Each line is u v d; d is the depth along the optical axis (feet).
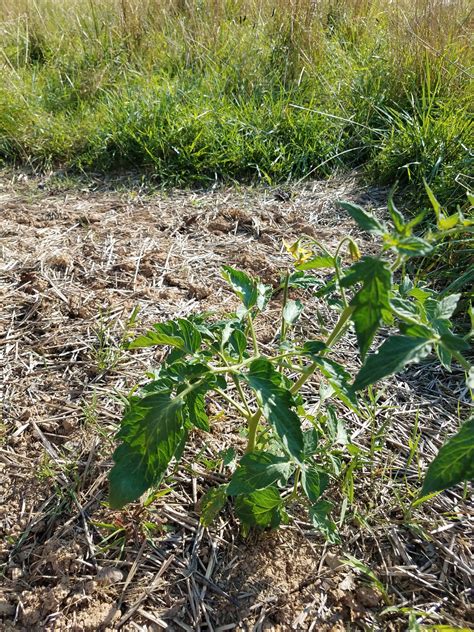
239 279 5.74
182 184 13.16
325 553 5.67
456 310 8.89
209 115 14.32
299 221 11.41
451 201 11.05
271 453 5.50
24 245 10.48
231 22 18.21
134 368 7.72
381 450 6.73
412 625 4.87
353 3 18.58
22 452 6.64
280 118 14.19
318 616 5.24
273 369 4.71
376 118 14.21
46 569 5.60
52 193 12.97
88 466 6.40
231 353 5.57
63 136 14.53
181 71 16.76
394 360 4.01
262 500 5.20
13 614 5.30
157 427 4.58
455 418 7.30
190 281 9.57
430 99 13.05
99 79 16.70
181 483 6.27
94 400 7.02
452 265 9.76
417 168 12.11
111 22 19.06
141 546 5.70
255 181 13.16
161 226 11.28
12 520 6.00
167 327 5.41
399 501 6.05
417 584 5.52
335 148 13.58
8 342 8.19
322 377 7.67
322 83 15.61
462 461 4.21
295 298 9.29
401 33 15.06
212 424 6.87
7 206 12.18
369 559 5.68
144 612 5.24
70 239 10.76
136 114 14.37
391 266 4.40
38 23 20.06
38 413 7.10
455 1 15.10
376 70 15.10
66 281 9.48
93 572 5.52
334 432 5.66
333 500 6.10
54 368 7.74
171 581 5.47
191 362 5.06
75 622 5.15
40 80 17.51
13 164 14.35
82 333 8.31
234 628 5.17
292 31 16.49
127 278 9.62
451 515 6.10
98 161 14.07
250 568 5.57
